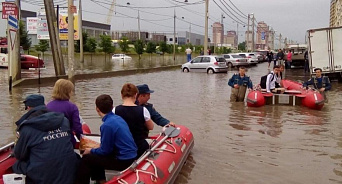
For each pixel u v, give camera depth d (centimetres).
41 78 1938
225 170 641
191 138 734
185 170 639
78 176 469
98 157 473
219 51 9606
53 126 421
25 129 412
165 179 504
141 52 6038
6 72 2627
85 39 5544
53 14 2081
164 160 534
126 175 447
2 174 459
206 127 970
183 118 1086
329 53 2191
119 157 474
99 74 2469
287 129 953
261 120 1070
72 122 508
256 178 606
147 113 539
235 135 885
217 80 2344
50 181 411
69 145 432
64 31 4166
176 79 2403
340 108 1299
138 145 528
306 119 1088
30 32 5759
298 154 738
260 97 1297
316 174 627
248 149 769
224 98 1512
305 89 1412
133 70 2908
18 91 1627
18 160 429
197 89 1828
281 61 3703
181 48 9088
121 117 517
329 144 810
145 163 496
